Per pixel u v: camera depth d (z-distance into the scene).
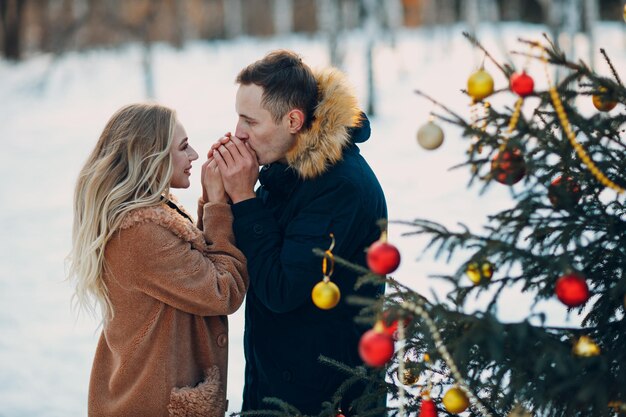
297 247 1.89
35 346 4.11
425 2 23.20
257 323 2.08
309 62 2.01
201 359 2.01
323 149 1.90
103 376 2.04
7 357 3.96
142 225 1.88
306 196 1.96
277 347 2.04
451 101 11.71
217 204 1.96
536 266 1.58
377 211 2.03
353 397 2.03
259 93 1.90
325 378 2.02
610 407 1.50
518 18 26.06
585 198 1.62
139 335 1.93
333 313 2.00
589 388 1.37
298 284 1.87
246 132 1.95
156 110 1.97
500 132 1.58
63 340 4.19
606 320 1.61
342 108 1.91
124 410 1.96
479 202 6.33
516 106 1.53
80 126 12.50
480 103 1.64
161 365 1.93
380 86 13.80
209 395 1.96
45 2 22.55
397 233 5.63
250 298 2.11
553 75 11.70
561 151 1.55
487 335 1.43
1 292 5.08
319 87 1.93
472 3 18.84
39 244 6.25
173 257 1.87
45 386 3.60
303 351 2.01
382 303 1.56
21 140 11.55
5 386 3.59
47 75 17.09
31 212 7.34
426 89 13.09
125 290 1.92
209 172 1.98
